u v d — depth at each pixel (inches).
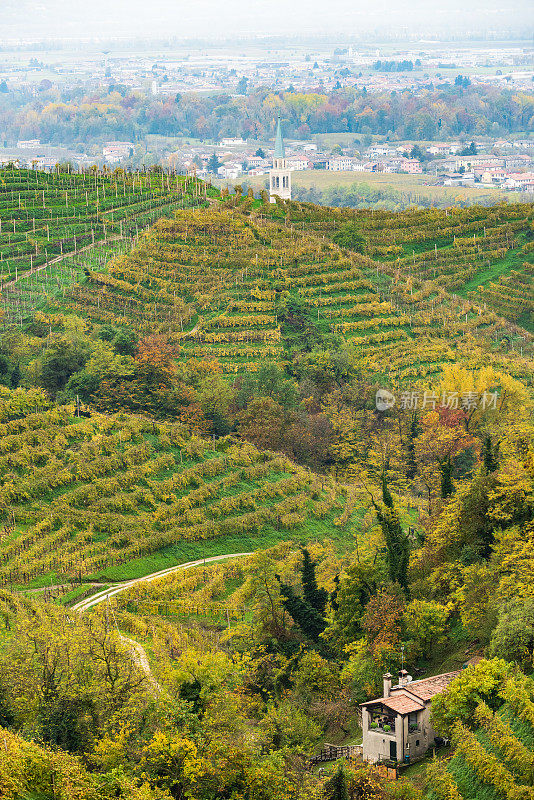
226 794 3198.8
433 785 3102.9
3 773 2883.9
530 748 3065.9
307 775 3206.2
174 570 5374.0
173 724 3270.2
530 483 4473.4
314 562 4813.0
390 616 4111.7
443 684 3587.6
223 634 4574.3
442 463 4987.7
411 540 4842.5
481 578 4055.1
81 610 4682.6
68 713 3287.4
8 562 4985.2
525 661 3481.8
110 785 2984.7
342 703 3932.1
